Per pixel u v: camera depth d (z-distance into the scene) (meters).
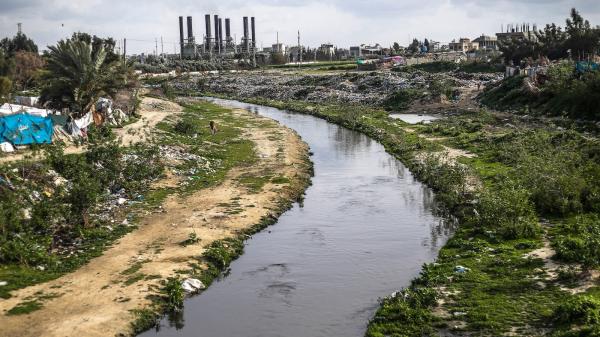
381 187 41.12
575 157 37.97
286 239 30.02
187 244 27.78
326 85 119.19
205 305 22.30
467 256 25.16
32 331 19.34
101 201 33.47
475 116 71.12
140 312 20.97
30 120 41.81
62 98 53.22
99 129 52.53
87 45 53.22
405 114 83.00
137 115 68.44
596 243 22.73
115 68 56.47
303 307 21.92
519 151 43.50
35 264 24.80
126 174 38.78
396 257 26.91
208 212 33.31
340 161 51.50
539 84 74.69
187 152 49.50
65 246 27.30
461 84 97.81
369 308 21.61
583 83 62.91
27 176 32.94
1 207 26.61
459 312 19.80
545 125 59.16
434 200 36.97
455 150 50.50
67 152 41.91
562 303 19.16
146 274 24.16
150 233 29.44
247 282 24.50
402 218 33.25
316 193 39.88
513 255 24.50
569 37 106.81
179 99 107.38
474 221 29.91
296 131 71.25
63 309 20.97
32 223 27.72
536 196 30.77
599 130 51.81
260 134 64.81
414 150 52.66
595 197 29.78
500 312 19.45
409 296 21.33
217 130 65.81
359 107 86.81
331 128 73.81
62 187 32.34
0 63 84.88
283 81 133.38
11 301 21.39
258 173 44.19
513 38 122.69
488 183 37.03
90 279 23.59
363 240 29.52
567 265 22.62
